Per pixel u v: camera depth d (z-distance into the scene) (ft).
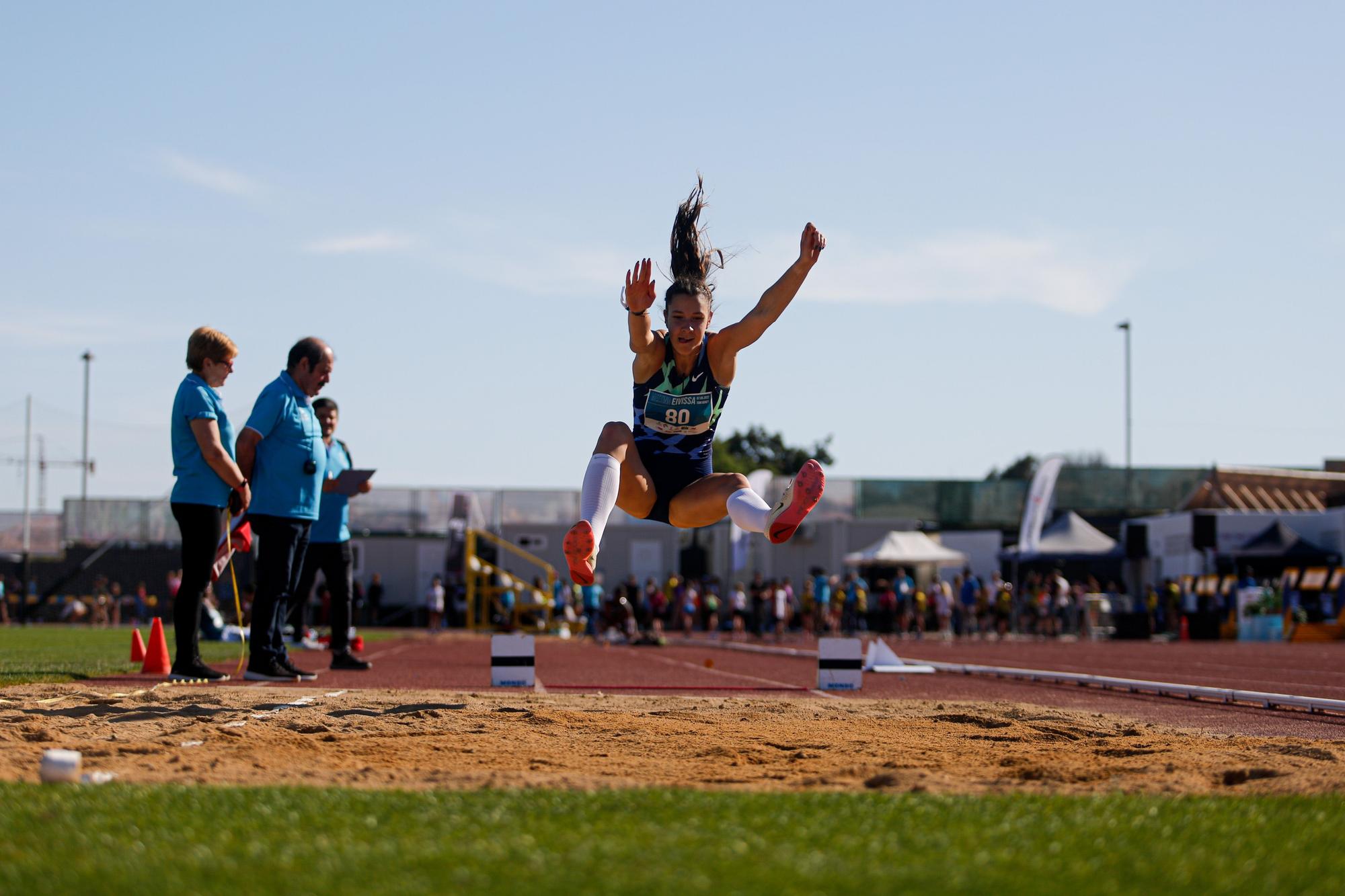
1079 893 10.53
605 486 22.07
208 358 34.45
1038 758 20.57
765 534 21.54
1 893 10.09
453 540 133.49
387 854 11.40
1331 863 11.82
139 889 10.20
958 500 166.91
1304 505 170.81
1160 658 77.15
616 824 12.84
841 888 10.35
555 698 31.53
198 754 19.04
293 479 37.09
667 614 141.90
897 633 128.77
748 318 23.20
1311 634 118.52
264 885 10.30
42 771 15.38
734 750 21.06
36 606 142.41
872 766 19.17
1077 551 136.56
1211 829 13.34
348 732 23.07
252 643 37.47
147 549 147.95
